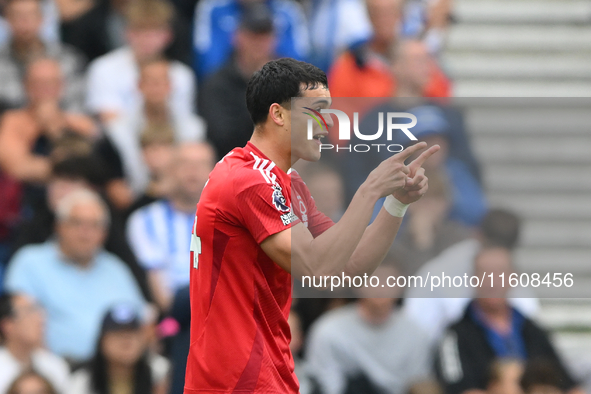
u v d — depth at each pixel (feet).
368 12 74.33
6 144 66.64
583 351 64.85
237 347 28.89
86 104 74.02
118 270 59.00
